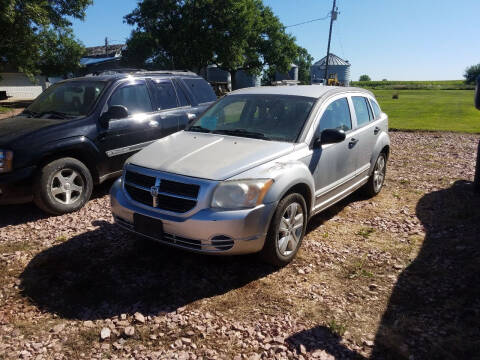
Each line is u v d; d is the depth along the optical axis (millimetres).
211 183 3393
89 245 4320
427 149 10234
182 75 7316
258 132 4336
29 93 37844
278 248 3744
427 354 2715
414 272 3840
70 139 5203
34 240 4453
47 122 5379
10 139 4836
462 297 3377
